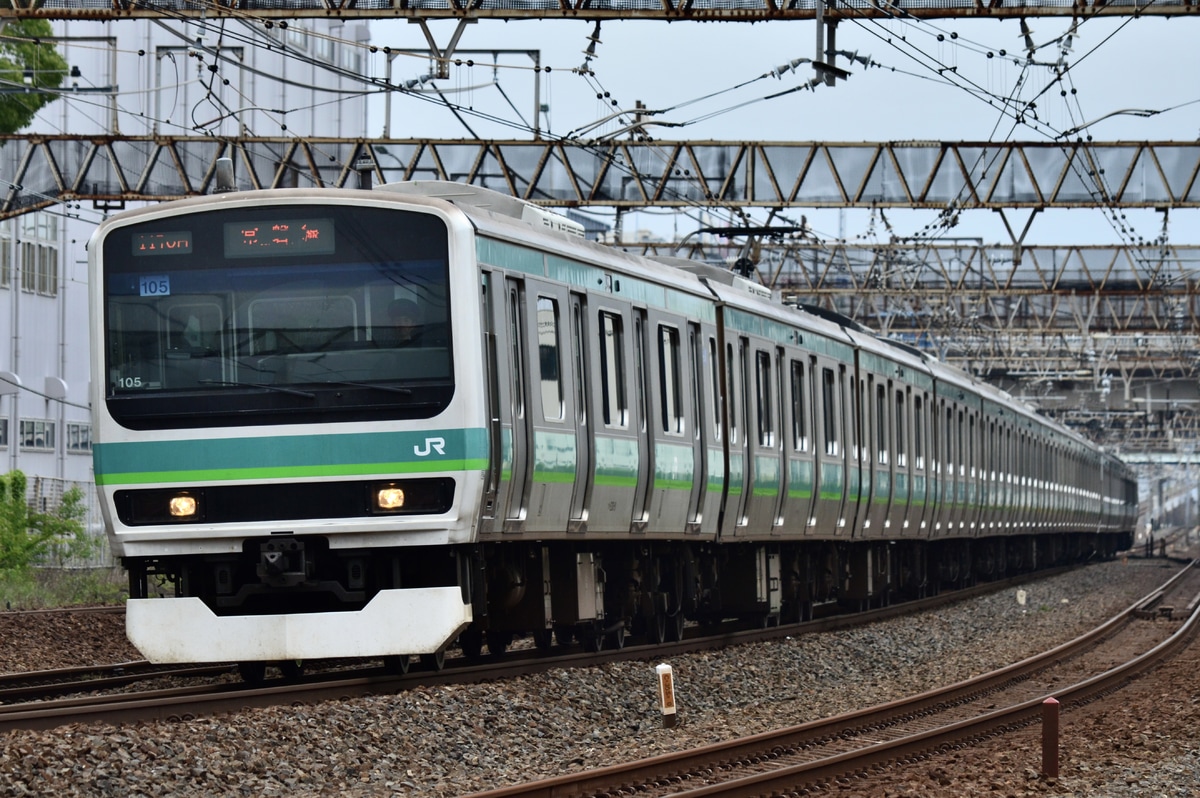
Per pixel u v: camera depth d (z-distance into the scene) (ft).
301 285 91.35
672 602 134.00
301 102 400.47
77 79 356.38
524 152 197.77
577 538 107.86
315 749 74.38
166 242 92.53
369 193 91.76
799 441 156.97
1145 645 171.53
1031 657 149.28
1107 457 458.50
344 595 90.94
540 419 100.32
